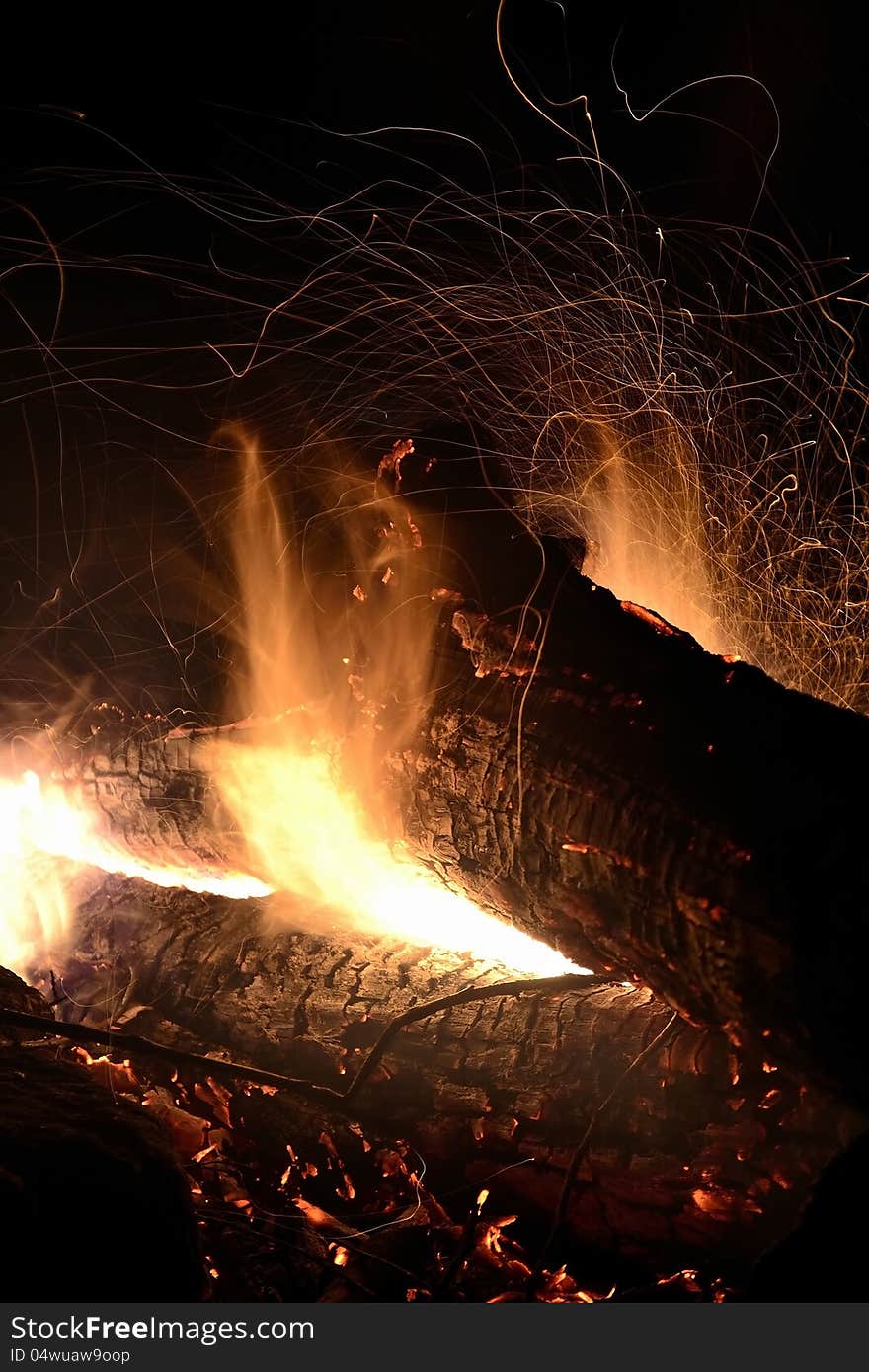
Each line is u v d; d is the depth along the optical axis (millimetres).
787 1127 2059
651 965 2238
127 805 3318
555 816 2340
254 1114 2520
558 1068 2320
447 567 2736
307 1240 2176
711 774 2141
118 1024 2822
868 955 1891
